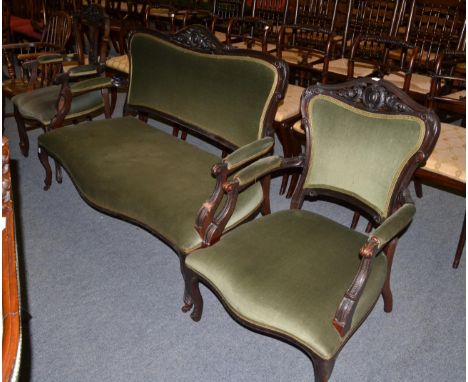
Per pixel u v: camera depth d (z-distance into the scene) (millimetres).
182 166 2062
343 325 1278
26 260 2055
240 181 1615
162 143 2277
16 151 3012
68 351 1631
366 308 1409
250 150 1732
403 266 2168
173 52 2285
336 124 1658
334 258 1499
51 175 2551
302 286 1378
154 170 2008
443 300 1970
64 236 2236
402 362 1669
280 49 3207
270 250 1519
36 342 1654
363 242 1598
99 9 3076
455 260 2152
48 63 2912
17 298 972
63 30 3273
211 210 1644
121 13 4734
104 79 2604
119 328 1740
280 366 1631
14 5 4773
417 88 2902
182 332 1744
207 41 2139
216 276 1459
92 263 2068
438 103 2766
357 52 3580
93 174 2004
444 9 3213
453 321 1861
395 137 1529
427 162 2100
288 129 2508
